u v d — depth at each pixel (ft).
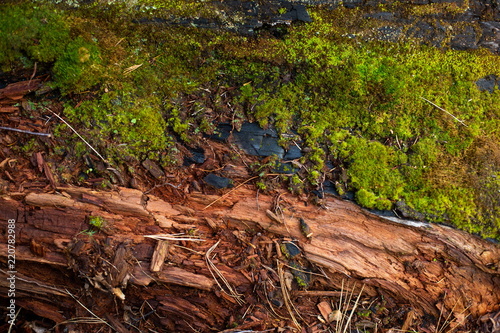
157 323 2.81
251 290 2.77
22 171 2.80
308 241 2.78
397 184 2.77
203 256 2.78
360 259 2.77
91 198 2.77
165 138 2.84
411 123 2.83
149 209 2.79
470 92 2.85
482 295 2.75
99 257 2.74
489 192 2.74
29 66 2.84
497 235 2.72
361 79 2.87
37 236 2.76
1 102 2.82
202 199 2.81
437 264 2.76
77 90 2.83
